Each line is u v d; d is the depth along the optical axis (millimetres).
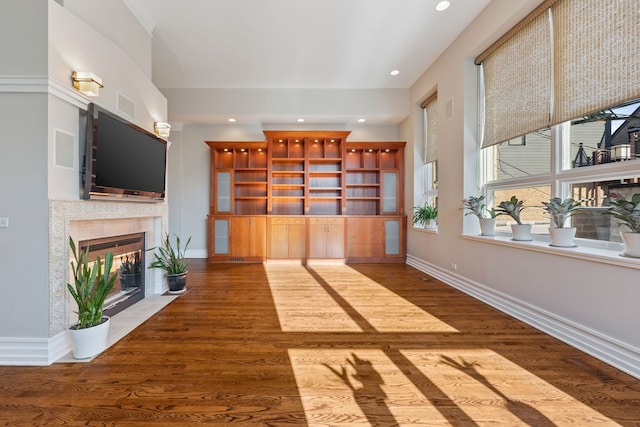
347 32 3627
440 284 4031
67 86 2055
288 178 6039
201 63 4402
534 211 2891
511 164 3170
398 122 5973
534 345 2201
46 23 1914
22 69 1913
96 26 2525
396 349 2158
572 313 2191
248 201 6059
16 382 1719
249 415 1470
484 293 3240
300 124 6047
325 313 2914
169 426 1390
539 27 2662
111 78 2582
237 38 3740
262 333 2439
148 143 3111
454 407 1533
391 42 3859
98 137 2293
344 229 5637
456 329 2512
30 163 1933
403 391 1665
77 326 2031
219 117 5496
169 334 2408
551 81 2545
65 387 1676
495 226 3463
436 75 4332
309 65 4496
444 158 4098
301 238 5609
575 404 1540
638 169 1931
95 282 2162
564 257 2248
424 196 5270
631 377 1762
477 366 1918
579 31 2281
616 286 1876
